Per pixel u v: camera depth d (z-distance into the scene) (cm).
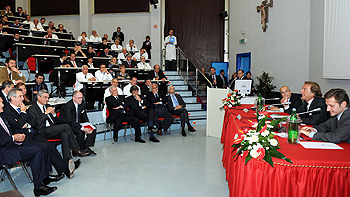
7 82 464
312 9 717
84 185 371
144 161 478
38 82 637
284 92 468
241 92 579
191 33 1283
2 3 1404
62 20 1384
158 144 598
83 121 517
